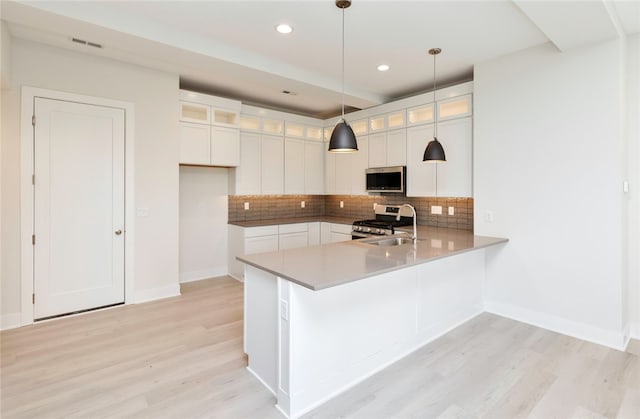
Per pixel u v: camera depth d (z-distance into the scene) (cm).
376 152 479
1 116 305
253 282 240
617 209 273
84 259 352
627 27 279
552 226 308
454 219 422
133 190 377
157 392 218
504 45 312
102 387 223
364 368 238
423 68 371
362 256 250
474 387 225
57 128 331
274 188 525
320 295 211
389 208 489
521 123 324
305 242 534
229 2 246
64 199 338
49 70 325
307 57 344
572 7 223
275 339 216
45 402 207
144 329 313
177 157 407
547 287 314
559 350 274
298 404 200
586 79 285
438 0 239
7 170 310
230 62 320
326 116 616
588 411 200
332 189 564
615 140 272
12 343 283
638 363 253
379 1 241
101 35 268
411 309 273
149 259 392
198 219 493
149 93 384
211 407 204
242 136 488
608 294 281
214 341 291
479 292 352
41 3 233
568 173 297
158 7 255
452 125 386
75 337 296
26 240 320
